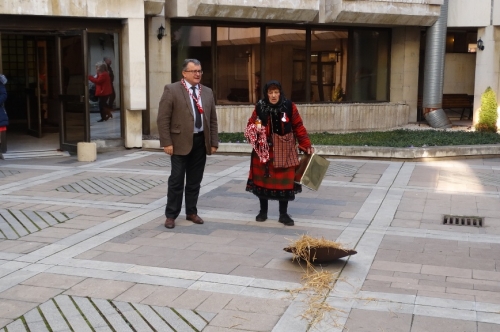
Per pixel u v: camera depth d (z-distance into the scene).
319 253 5.66
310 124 16.53
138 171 10.74
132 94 12.94
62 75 12.65
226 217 7.64
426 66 17.22
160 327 4.44
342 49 17.31
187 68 7.03
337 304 4.84
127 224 7.26
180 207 7.23
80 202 8.38
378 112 17.48
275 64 16.36
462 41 20.48
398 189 9.40
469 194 9.08
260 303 4.88
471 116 19.80
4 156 12.21
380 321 4.53
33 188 9.29
